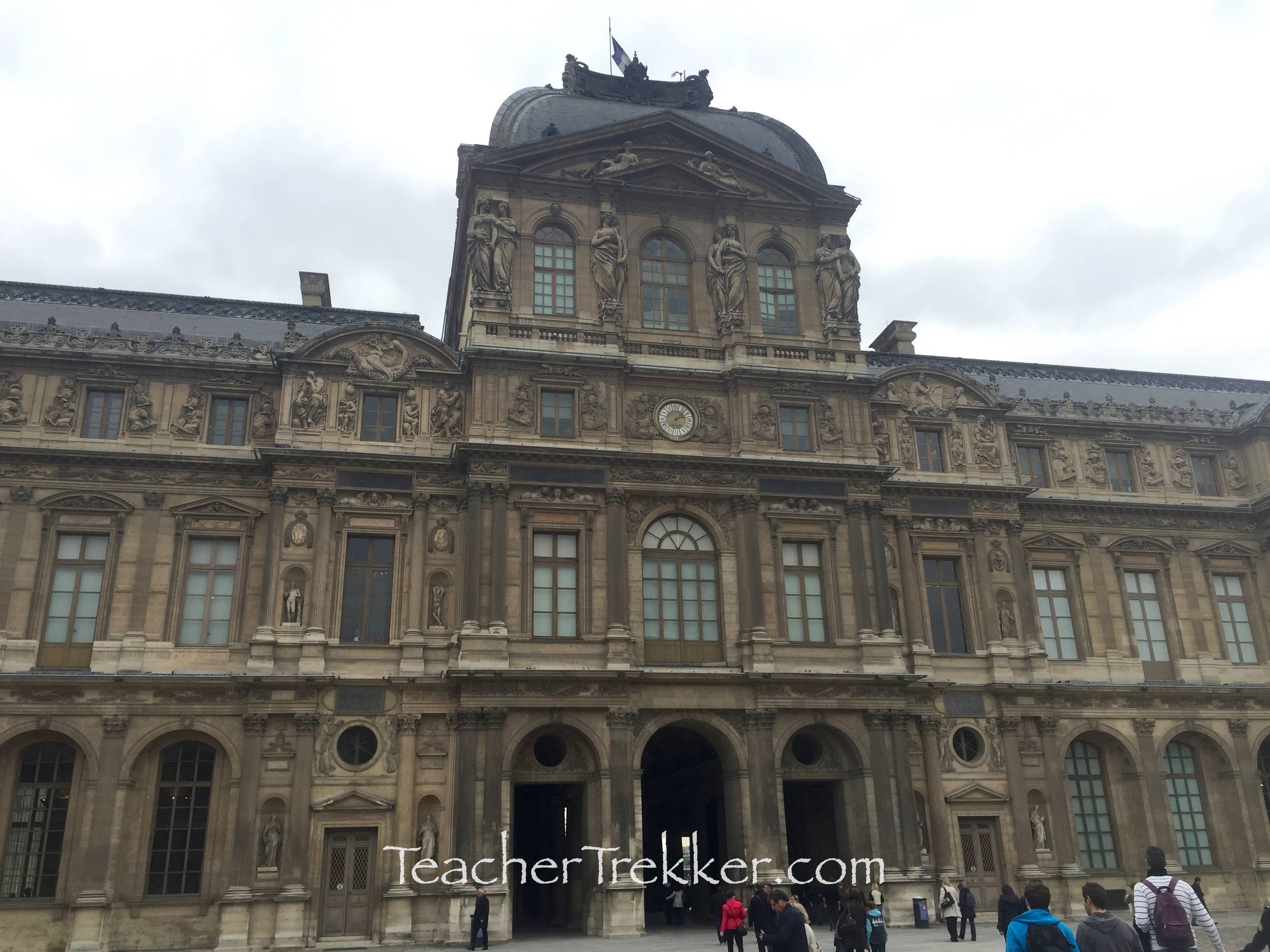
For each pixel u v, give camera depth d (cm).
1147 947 1427
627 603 4406
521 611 4306
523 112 5312
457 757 4072
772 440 4769
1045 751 4803
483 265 4772
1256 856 4900
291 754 4053
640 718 4275
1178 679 5184
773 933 2003
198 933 3884
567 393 4666
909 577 4916
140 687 4059
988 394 5294
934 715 4675
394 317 5134
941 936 3881
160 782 4059
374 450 4531
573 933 4188
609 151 5116
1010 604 5016
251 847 3891
